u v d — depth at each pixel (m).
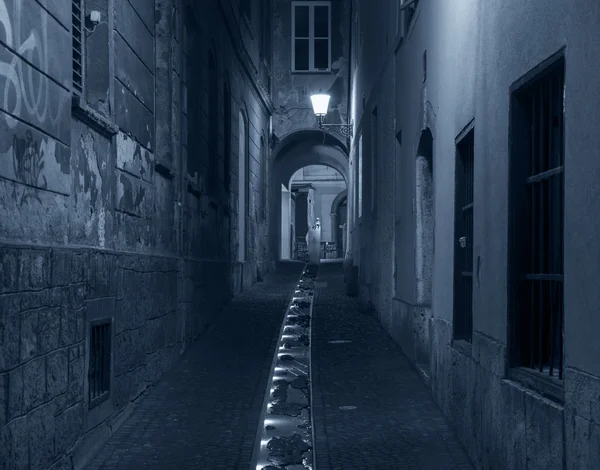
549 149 4.68
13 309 4.76
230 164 17.73
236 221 18.78
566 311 3.85
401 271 11.95
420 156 10.20
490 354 5.48
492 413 5.39
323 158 31.84
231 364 10.75
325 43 26.38
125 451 6.72
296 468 6.43
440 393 8.03
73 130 6.30
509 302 5.04
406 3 10.66
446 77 7.84
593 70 3.54
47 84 5.55
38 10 5.37
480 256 5.96
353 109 23.48
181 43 11.37
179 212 11.11
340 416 7.90
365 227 17.67
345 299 19.41
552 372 4.54
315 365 10.70
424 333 10.22
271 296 19.11
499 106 5.37
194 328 12.30
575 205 3.75
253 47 21.86
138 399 8.39
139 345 8.44
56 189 5.76
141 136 8.78
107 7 7.42
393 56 12.94
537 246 5.01
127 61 8.16
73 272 6.02
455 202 7.35
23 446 4.91
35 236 5.33
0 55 4.70
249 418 7.91
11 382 4.71
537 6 4.46
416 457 6.43
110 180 7.45
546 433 4.08
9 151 4.85
